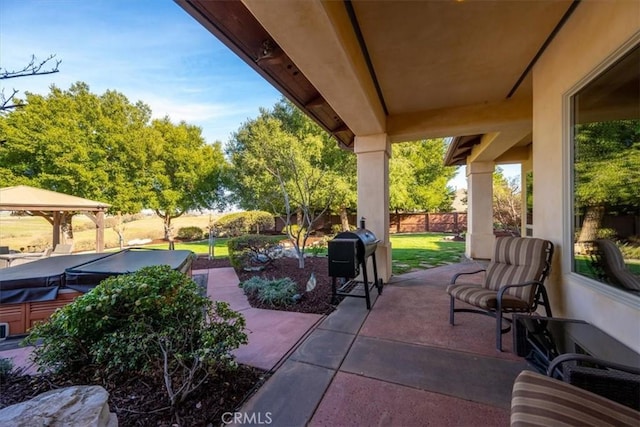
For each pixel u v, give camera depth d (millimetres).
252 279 4863
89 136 12219
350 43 2463
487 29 2574
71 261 4258
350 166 11734
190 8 2037
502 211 10719
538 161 3037
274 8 1811
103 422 1354
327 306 3764
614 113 2221
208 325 2121
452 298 3113
